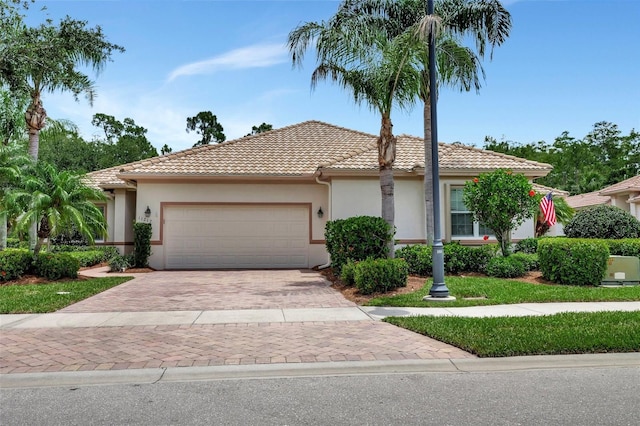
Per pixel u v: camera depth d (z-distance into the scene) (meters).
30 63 17.25
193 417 4.52
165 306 10.45
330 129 23.81
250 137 22.31
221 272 17.70
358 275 11.55
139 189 18.66
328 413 4.59
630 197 29.50
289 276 16.30
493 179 13.99
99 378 5.75
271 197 19.12
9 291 11.98
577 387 5.30
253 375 5.89
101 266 19.66
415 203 17.56
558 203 25.09
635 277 12.66
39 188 13.91
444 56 14.12
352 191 17.41
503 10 15.60
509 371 5.97
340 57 12.82
